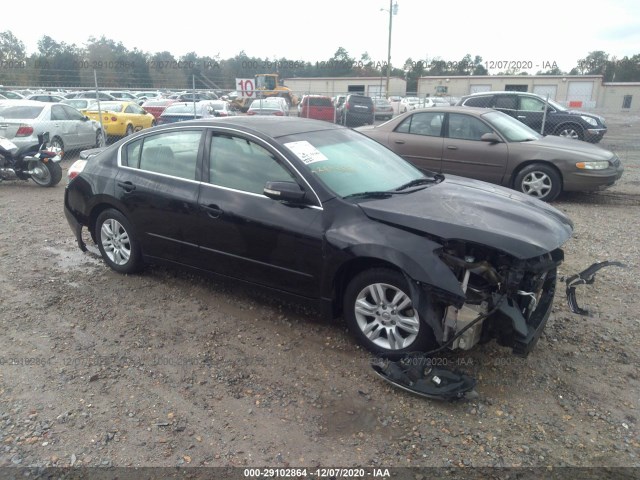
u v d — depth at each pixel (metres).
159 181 4.71
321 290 3.90
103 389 3.46
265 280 4.20
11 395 3.38
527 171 8.64
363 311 3.79
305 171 3.99
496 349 3.92
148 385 3.50
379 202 3.83
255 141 4.25
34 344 4.01
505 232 3.39
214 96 36.06
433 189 4.27
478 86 42.62
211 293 4.91
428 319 3.30
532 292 3.61
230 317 4.45
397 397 3.39
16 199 8.96
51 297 4.82
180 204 4.51
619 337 4.17
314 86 47.06
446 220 3.51
